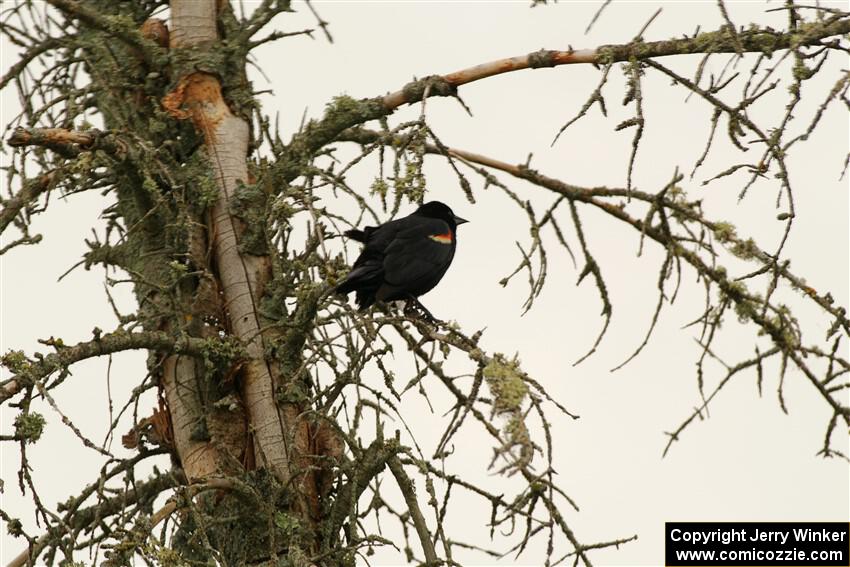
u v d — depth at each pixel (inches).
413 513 420.8
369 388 422.9
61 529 446.0
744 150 434.6
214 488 417.7
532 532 390.6
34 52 494.0
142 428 484.7
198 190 487.2
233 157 498.6
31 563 395.2
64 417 371.9
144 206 474.0
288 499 451.8
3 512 389.4
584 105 436.8
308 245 451.8
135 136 449.4
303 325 445.4
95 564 413.4
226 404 461.7
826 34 437.4
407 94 502.3
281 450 460.4
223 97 510.0
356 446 417.7
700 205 455.2
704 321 438.0
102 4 535.2
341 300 491.5
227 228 484.4
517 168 486.6
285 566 434.6
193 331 465.7
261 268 484.1
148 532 391.5
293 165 492.1
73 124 469.1
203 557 443.8
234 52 511.2
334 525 445.4
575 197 473.4
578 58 482.9
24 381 386.3
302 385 475.5
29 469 383.6
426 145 505.7
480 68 498.6
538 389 386.6
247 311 474.0
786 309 446.9
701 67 440.8
